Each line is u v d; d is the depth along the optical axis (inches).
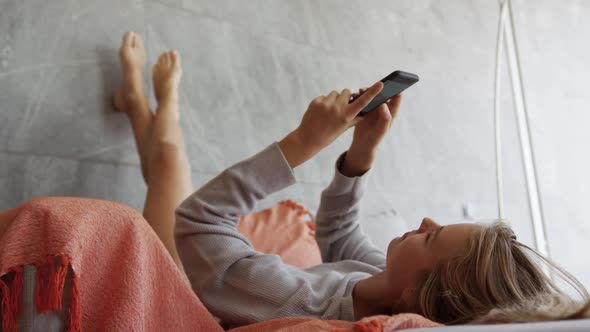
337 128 43.7
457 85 117.0
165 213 59.1
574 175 133.0
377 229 78.7
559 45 141.9
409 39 111.5
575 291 40.5
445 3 120.8
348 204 55.5
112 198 70.9
